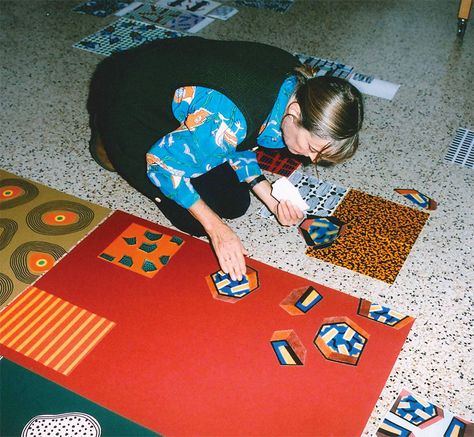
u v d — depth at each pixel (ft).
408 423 4.45
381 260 5.74
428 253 5.83
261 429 4.36
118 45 9.04
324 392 4.61
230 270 4.53
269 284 5.43
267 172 6.77
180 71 4.40
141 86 4.71
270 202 5.43
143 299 5.26
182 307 5.20
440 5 10.46
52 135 7.25
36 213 6.11
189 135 4.11
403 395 4.62
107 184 6.53
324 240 5.91
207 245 5.78
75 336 4.95
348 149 3.95
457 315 5.26
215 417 4.42
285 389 4.61
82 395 4.54
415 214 6.26
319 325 5.09
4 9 10.03
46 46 9.01
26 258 5.61
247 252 5.76
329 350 4.89
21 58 8.71
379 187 6.60
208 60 4.24
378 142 7.27
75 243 5.79
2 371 4.68
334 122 3.73
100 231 5.93
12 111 7.64
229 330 5.02
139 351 4.85
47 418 4.39
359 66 8.73
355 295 5.38
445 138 7.37
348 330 5.06
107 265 5.57
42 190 6.41
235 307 5.21
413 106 7.91
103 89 5.30
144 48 4.99
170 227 5.99
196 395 4.56
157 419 4.40
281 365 4.77
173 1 10.32
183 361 4.78
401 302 5.34
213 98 4.05
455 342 5.03
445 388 4.69
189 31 9.45
